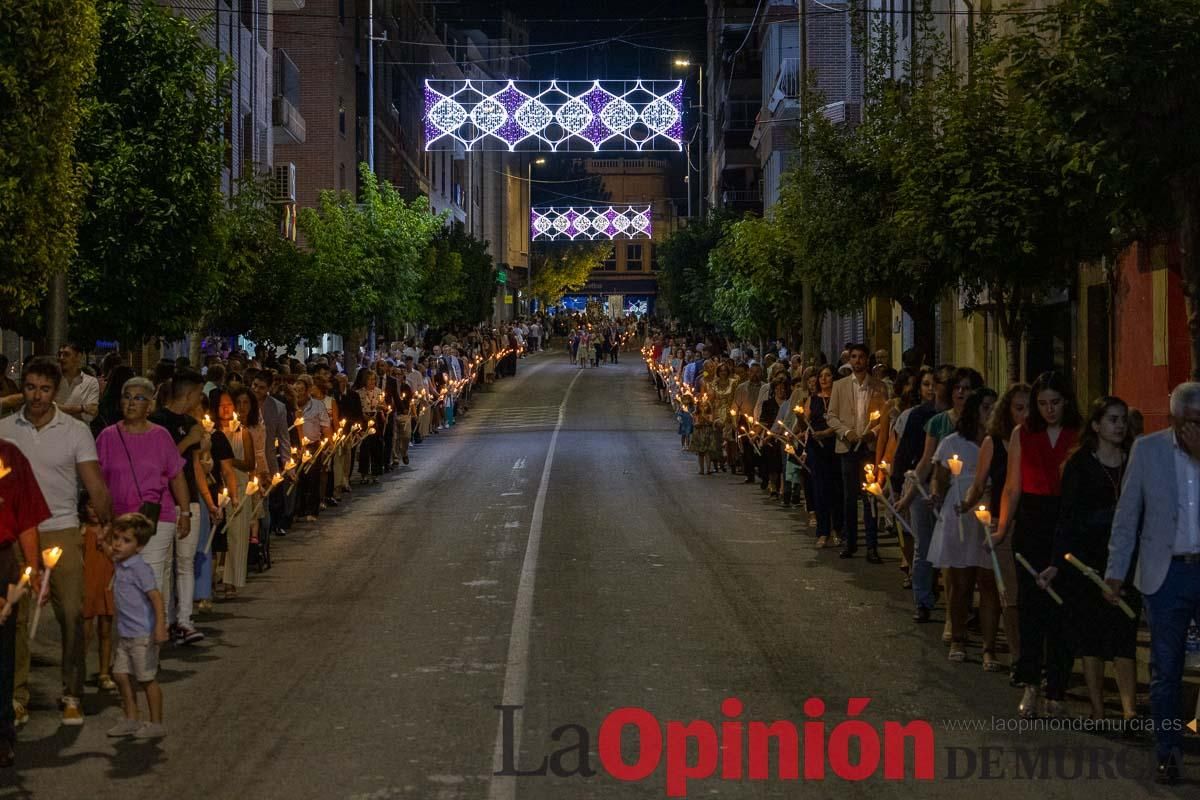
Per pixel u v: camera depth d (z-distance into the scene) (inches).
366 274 1660.9
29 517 332.5
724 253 1673.2
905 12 1019.3
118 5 745.0
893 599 526.6
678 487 952.3
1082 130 451.8
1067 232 626.8
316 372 877.8
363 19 2139.5
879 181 876.6
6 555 328.2
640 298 6112.2
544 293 5049.2
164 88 741.9
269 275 1178.0
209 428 528.7
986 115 670.5
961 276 722.8
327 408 866.1
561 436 1409.9
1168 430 319.3
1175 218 470.6
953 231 653.3
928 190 661.9
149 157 735.7
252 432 598.9
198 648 440.1
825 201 906.7
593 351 2928.2
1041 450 370.3
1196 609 309.0
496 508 827.4
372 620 483.8
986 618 412.5
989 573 409.1
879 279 881.5
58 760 318.0
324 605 515.8
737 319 1678.2
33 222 532.7
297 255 1274.6
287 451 711.1
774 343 1744.6
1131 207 472.7
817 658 420.8
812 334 1221.7
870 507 617.9
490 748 321.1
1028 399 391.5
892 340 1469.0
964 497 422.9
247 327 1206.9
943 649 437.7
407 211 1715.1
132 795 289.9
